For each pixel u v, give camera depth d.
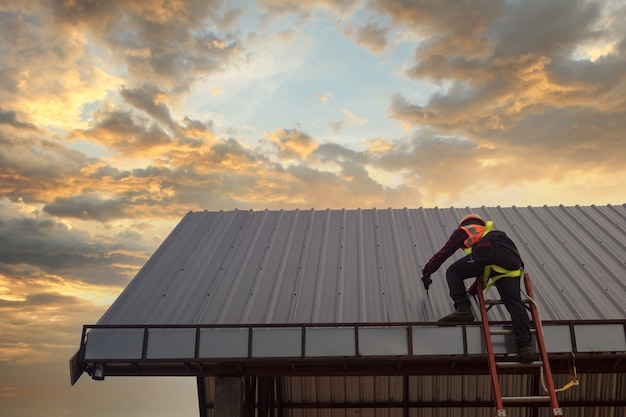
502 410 7.13
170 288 10.09
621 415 13.67
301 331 8.38
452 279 8.21
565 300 9.41
